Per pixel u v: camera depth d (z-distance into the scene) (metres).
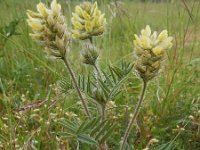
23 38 0.32
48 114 0.21
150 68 0.14
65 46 0.14
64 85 0.16
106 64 0.26
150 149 0.20
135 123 0.21
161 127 0.23
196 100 0.26
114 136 0.21
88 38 0.15
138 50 0.13
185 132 0.21
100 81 0.15
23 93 0.27
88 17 0.15
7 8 0.36
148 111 0.23
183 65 0.31
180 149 0.20
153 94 0.26
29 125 0.21
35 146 0.19
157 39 0.13
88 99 0.16
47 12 0.14
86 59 0.15
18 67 0.28
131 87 0.26
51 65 0.29
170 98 0.25
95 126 0.15
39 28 0.14
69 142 0.19
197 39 0.35
